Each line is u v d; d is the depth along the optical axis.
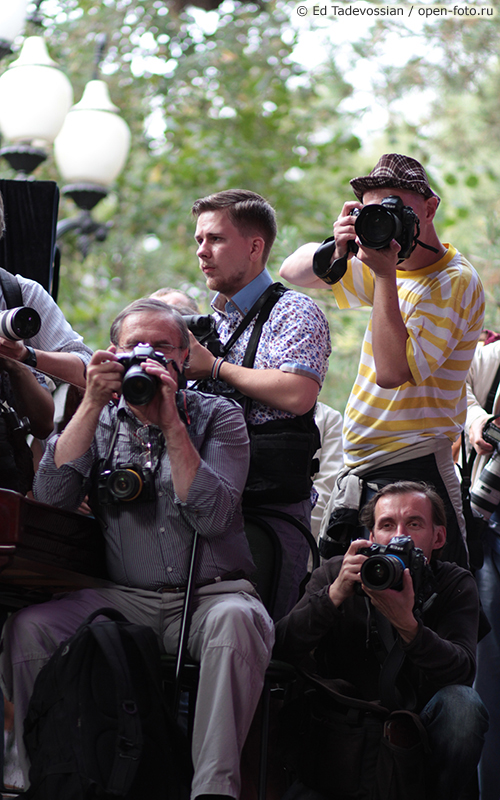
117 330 6.33
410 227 6.42
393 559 5.98
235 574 6.25
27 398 6.57
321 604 6.32
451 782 6.04
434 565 6.67
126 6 22.12
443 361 6.87
